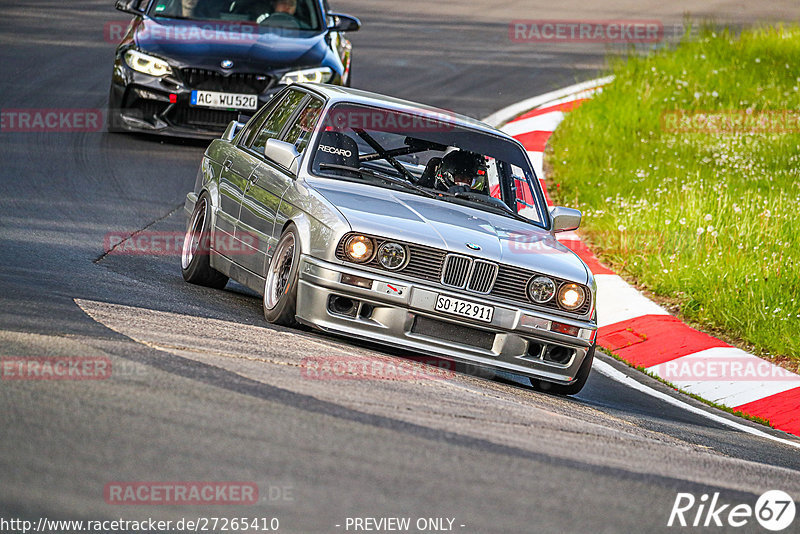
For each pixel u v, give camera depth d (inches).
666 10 3818.9
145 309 928.9
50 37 2664.9
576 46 3132.4
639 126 2260.1
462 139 1117.7
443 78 2591.0
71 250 1207.6
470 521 535.5
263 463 569.9
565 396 995.3
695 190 1754.4
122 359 727.1
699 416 1036.5
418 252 937.5
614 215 1699.1
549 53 3009.4
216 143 1285.7
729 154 2079.2
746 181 1883.6
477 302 938.7
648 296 1448.1
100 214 1418.6
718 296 1387.8
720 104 2445.9
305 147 1066.7
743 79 2610.7
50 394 633.6
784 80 2650.1
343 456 598.9
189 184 1632.6
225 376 723.4
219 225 1154.0
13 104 2009.1
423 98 2363.4
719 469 759.1
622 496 625.6
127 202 1499.8
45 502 497.7
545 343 964.6
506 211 1077.8
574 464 673.0
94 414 609.3
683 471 723.4
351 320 926.4
